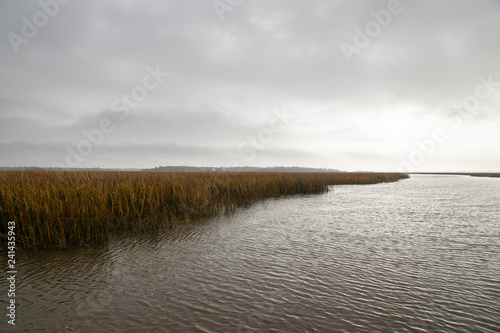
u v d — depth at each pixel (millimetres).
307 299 4406
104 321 3781
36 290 4723
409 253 6848
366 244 7637
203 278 5250
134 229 8836
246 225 9977
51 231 7156
